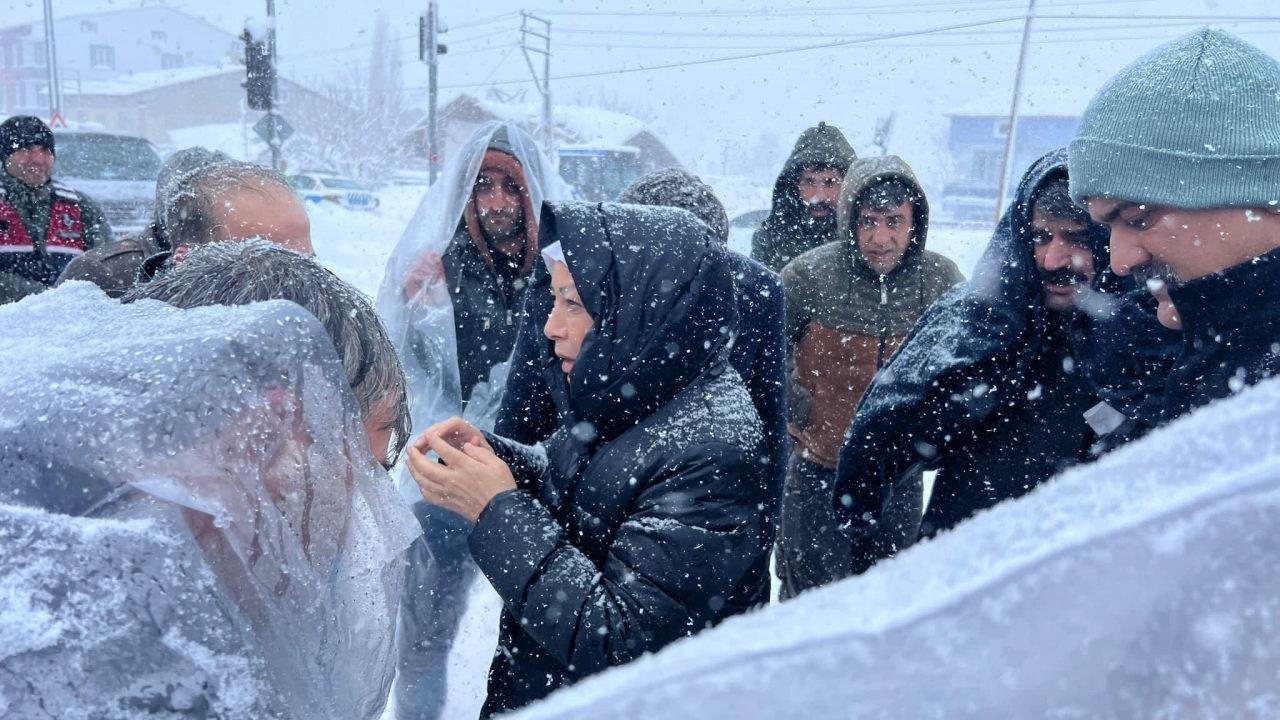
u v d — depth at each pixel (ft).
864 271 8.71
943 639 1.34
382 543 2.70
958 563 1.45
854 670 1.34
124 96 175.52
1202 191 3.40
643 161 67.10
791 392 8.54
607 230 4.80
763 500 4.68
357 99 136.36
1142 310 4.27
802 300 8.84
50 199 12.80
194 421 2.27
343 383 2.60
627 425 4.84
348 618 2.63
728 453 4.52
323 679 2.52
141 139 31.96
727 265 4.99
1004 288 5.16
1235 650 1.29
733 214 38.50
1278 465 1.32
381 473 2.78
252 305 2.59
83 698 2.13
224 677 2.24
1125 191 3.56
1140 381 4.26
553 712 1.44
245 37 30.14
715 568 4.35
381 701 2.84
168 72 187.42
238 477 2.30
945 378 5.28
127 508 2.23
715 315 4.83
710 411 4.71
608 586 4.38
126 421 2.25
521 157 8.04
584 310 4.94
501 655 5.15
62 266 12.83
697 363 4.78
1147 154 3.49
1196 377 3.65
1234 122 3.37
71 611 2.13
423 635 7.04
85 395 2.32
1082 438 4.98
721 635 1.47
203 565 2.26
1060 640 1.33
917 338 5.71
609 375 4.67
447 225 7.80
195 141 148.46
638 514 4.50
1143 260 3.72
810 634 1.38
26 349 2.64
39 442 2.27
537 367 6.39
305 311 2.61
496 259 8.21
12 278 12.42
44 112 183.01
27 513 2.20
